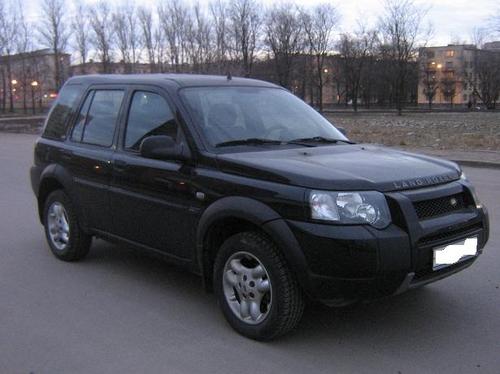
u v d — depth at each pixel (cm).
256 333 428
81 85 634
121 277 585
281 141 500
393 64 7494
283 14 7094
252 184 419
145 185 505
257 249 417
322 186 390
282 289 407
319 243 382
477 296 521
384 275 382
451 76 12456
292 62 7131
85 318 483
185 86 515
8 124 4041
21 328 464
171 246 493
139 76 570
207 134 474
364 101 9638
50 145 642
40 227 816
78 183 593
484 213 459
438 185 429
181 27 6300
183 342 435
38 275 596
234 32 6344
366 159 452
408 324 462
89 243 629
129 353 418
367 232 380
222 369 392
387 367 393
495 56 10388
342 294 386
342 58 8706
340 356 409
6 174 1394
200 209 456
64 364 403
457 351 416
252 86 560
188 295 533
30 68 6450
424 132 2902
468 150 1859
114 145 553
